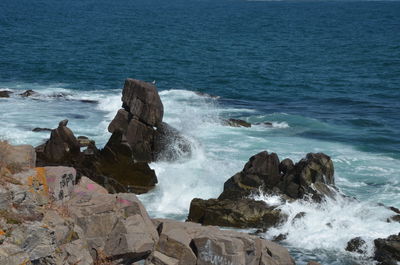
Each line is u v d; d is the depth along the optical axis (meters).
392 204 30.25
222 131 42.53
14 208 18.44
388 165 36.41
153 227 21.16
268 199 28.95
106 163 32.53
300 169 29.83
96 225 20.22
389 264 23.86
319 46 115.00
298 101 58.66
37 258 17.66
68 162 32.50
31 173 20.20
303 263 24.11
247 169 30.09
